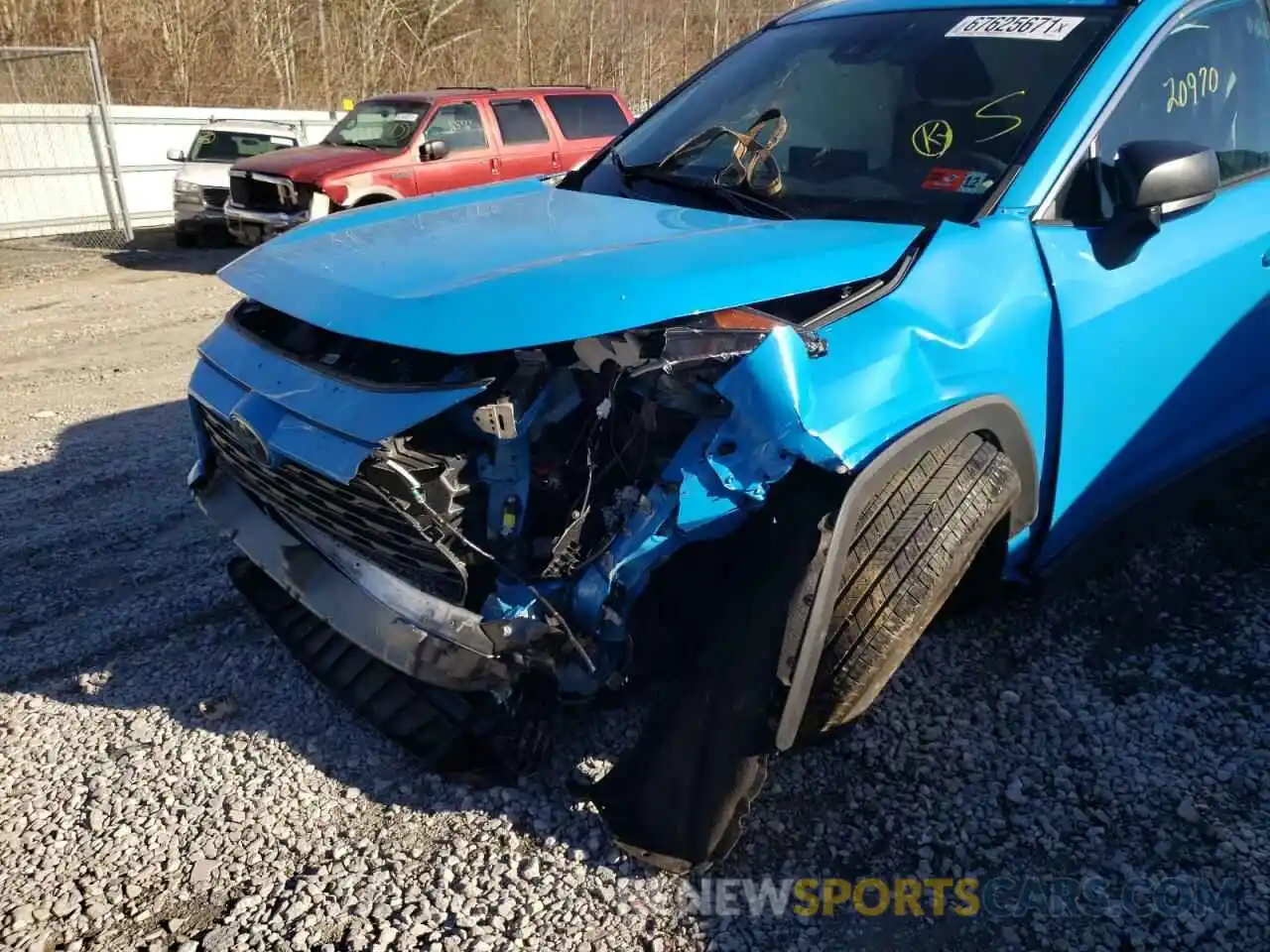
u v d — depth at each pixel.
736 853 2.23
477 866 2.22
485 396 2.06
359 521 2.21
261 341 2.50
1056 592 2.91
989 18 3.01
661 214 2.65
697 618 2.14
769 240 2.30
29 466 4.71
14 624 3.27
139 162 14.11
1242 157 3.17
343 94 25.05
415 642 2.13
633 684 2.25
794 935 2.04
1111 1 2.89
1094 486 2.79
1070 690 2.77
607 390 2.07
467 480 2.10
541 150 11.38
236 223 10.56
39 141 12.92
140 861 2.25
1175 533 3.59
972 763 2.50
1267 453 3.76
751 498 1.90
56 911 2.11
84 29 21.14
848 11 3.42
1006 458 2.29
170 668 3.00
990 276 2.35
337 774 2.52
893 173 2.73
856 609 2.04
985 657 2.91
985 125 2.71
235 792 2.46
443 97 10.79
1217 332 3.03
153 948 2.02
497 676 2.08
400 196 10.37
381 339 2.05
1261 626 3.07
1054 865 2.21
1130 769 2.48
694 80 3.59
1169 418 2.98
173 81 21.58
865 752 2.53
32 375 6.46
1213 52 3.07
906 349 2.12
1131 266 2.62
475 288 2.09
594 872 2.19
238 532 2.66
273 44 24.11
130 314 8.48
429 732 2.46
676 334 1.95
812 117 3.04
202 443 2.85
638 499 1.98
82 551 3.79
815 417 1.92
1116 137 2.71
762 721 1.95
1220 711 2.69
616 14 31.19
